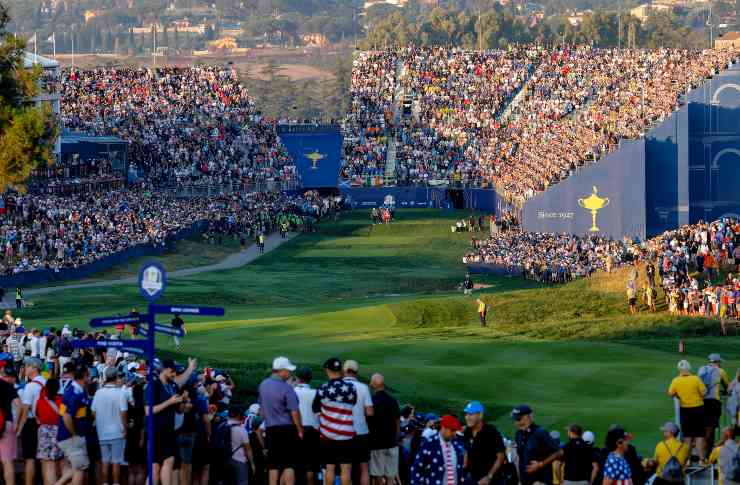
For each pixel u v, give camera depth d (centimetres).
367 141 19938
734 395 3769
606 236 14125
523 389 5862
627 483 3019
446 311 9100
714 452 3488
